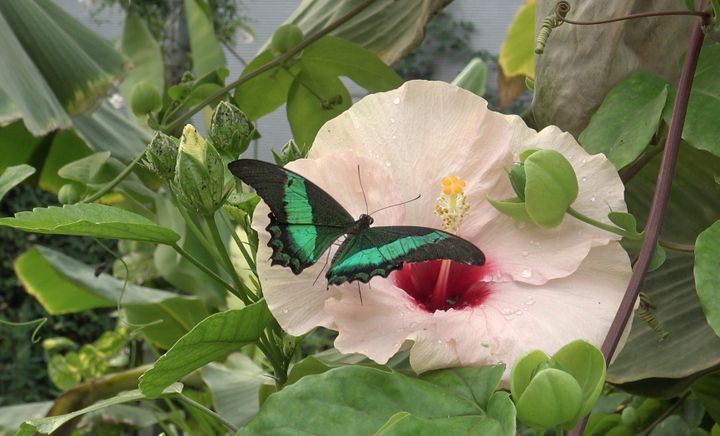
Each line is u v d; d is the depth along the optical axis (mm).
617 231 273
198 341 283
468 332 260
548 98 371
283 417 232
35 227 294
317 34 491
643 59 357
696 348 342
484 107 291
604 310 266
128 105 775
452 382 249
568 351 220
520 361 220
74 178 498
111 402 308
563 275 273
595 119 331
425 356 254
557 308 268
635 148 314
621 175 340
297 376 311
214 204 315
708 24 304
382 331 261
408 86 294
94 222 295
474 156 290
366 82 537
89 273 834
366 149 291
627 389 359
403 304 272
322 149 292
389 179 283
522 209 278
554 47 370
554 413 210
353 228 257
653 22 357
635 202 407
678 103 298
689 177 396
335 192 280
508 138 289
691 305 368
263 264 268
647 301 309
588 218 273
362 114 294
